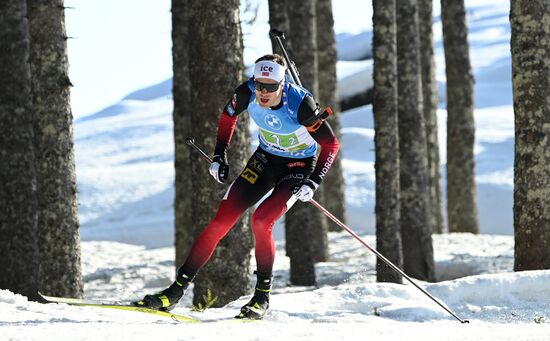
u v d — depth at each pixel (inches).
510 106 6166.3
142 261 2314.2
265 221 736.3
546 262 1109.1
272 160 754.2
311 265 1720.0
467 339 601.3
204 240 735.7
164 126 6884.8
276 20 1766.7
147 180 4714.6
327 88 2487.7
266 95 701.9
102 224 3951.8
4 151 1187.3
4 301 780.0
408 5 1728.6
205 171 1133.1
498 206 3634.4
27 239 1195.3
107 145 6353.3
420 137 1739.7
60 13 1207.6
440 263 1920.5
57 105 1203.9
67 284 1211.9
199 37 1125.7
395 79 1528.1
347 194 3873.0
